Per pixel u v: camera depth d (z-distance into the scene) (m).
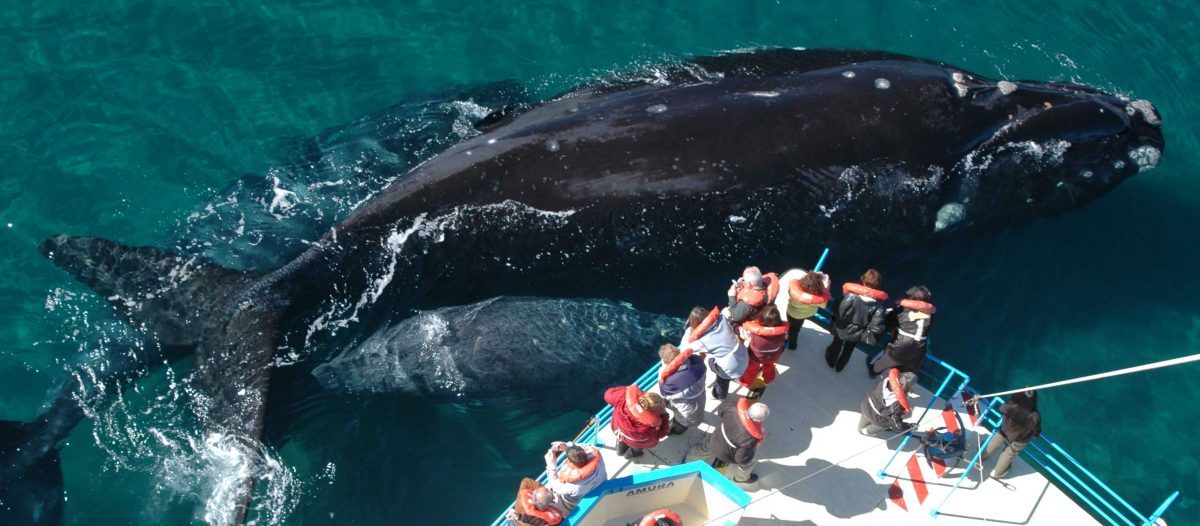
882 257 14.77
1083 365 14.48
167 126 15.82
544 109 14.38
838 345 11.30
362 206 13.37
